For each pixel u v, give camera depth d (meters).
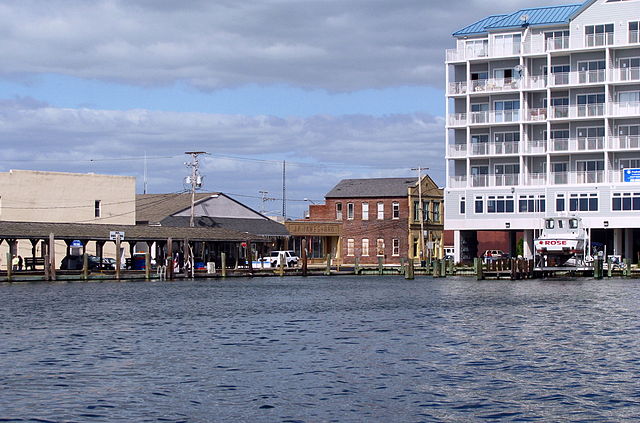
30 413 27.12
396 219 130.88
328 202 135.62
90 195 103.69
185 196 124.62
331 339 42.31
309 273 105.00
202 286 82.62
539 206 101.50
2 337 43.53
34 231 85.19
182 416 26.78
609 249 103.06
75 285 81.81
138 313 55.25
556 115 100.12
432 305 59.59
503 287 77.06
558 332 44.06
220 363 35.44
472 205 104.75
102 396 29.34
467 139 104.62
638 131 98.38
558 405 27.97
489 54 103.88
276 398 28.98
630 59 98.06
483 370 33.53
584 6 98.56
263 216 129.75
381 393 29.64
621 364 34.72
